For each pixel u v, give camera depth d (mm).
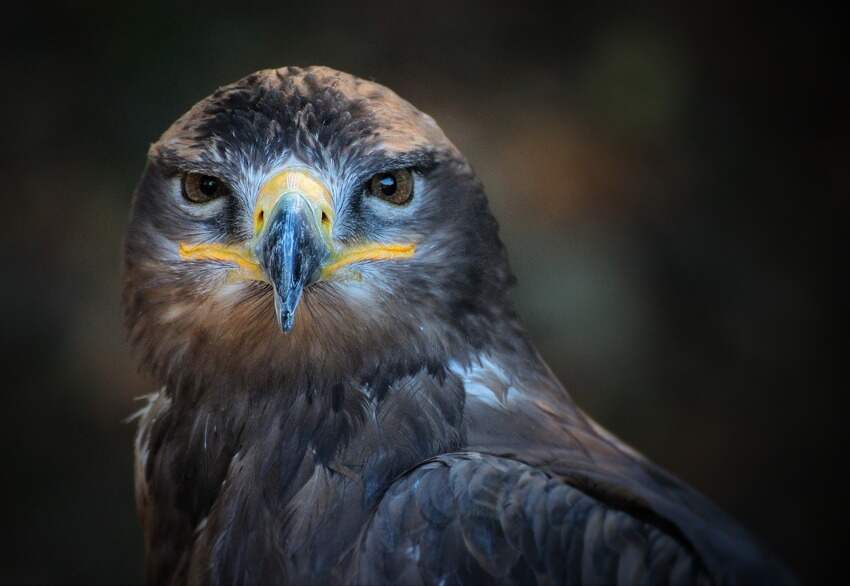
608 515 5133
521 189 13969
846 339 14125
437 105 14398
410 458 5477
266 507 5469
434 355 5715
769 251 14500
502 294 5992
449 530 5016
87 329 13047
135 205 6027
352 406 5609
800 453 13555
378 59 14477
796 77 15414
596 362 13273
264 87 5914
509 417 5676
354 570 5098
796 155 15062
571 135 14484
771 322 14047
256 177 5730
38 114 13672
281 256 5527
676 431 13398
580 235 13820
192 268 5828
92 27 13953
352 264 5699
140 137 13617
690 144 14820
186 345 5855
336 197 5719
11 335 12953
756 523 13227
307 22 14438
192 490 5832
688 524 5215
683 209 14445
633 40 15172
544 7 15164
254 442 5656
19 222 13328
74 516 12578
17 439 12680
